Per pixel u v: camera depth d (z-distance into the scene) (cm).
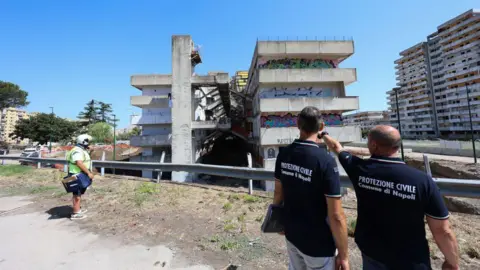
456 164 1953
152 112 2416
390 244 154
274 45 1741
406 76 8706
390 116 9350
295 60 1839
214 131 2331
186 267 289
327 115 1780
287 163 196
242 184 1734
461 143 2630
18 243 360
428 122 7600
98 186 748
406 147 3438
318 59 1855
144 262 302
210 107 2595
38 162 1201
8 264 299
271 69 1706
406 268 148
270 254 318
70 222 448
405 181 153
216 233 388
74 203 462
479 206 730
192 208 515
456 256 146
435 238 149
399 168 160
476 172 1658
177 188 693
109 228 416
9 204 573
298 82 1761
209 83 1911
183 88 1894
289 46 1748
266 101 1686
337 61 1866
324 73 1738
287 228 192
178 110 1886
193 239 368
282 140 1678
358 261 296
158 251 331
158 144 2234
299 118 202
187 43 1923
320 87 1827
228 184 1744
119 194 641
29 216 483
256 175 650
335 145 225
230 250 330
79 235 388
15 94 5953
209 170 777
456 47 6638
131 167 920
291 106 1694
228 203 527
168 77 2392
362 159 186
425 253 149
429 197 148
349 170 192
